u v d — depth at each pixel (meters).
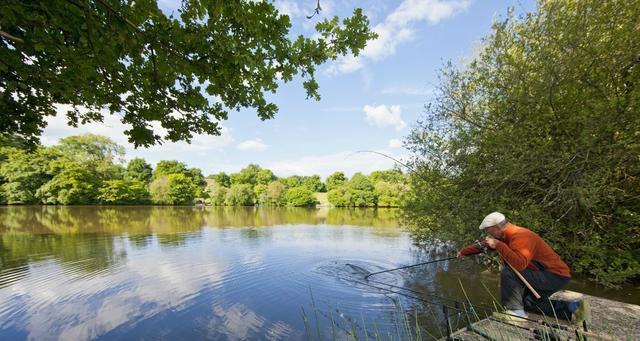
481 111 6.98
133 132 3.42
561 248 5.72
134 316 4.87
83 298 5.64
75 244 11.02
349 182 51.91
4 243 11.23
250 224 18.38
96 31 2.40
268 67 2.78
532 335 2.77
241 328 4.46
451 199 6.90
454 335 2.99
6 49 2.55
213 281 6.66
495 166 5.95
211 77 2.75
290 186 68.19
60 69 2.85
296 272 7.36
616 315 3.43
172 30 2.43
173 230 15.17
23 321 4.70
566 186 5.27
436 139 7.55
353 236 13.14
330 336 4.18
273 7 2.59
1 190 33.38
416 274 7.15
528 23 5.96
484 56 6.76
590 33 4.98
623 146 4.78
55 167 35.25
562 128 5.50
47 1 2.19
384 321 4.60
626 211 5.10
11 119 3.34
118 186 38.84
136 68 2.88
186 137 3.62
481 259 7.89
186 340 4.14
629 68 4.97
